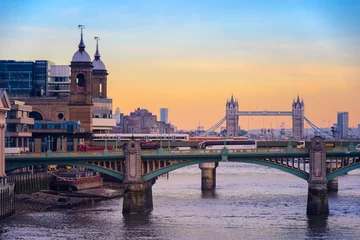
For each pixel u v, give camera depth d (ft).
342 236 518.37
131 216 611.47
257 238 512.22
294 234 526.16
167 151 644.69
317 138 627.87
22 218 593.42
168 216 610.24
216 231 537.65
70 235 521.24
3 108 631.97
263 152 643.45
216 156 644.27
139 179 635.66
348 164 640.17
